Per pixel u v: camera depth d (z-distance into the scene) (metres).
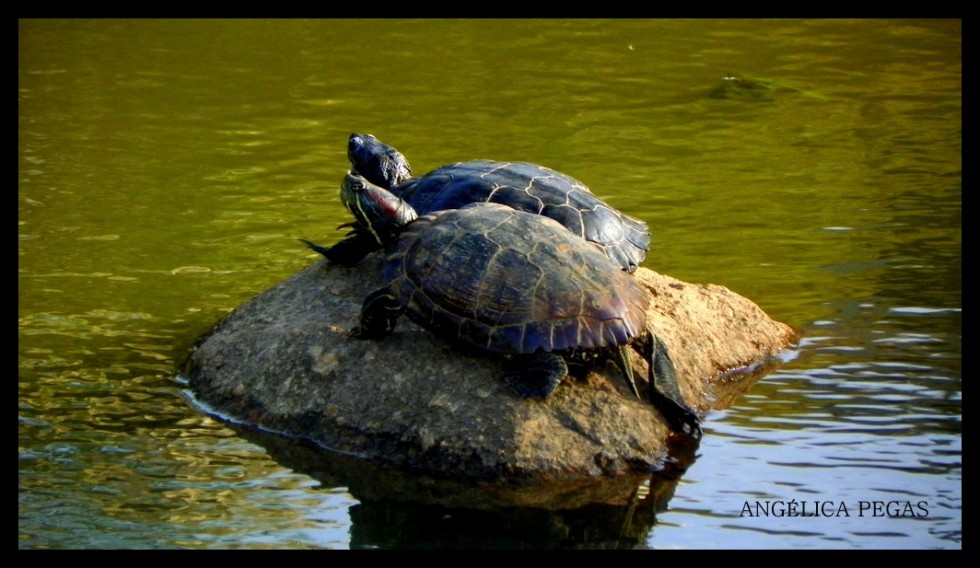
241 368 25.83
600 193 43.44
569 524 21.30
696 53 65.69
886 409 25.88
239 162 46.59
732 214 41.38
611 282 23.45
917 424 25.16
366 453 23.09
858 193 43.59
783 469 23.23
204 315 32.16
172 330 31.05
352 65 61.75
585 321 22.70
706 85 59.59
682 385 25.80
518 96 56.72
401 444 22.94
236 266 36.09
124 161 46.59
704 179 45.41
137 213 40.81
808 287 34.03
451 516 21.53
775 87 58.91
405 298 23.28
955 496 22.12
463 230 23.78
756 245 38.09
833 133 51.84
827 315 31.72
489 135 50.25
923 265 35.78
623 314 23.00
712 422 25.31
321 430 23.78
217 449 23.98
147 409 25.94
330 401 24.02
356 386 23.97
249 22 70.25
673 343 26.72
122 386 27.27
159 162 46.47
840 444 24.25
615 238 26.27
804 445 24.22
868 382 27.33
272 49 64.56
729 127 52.59
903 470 23.23
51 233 38.78
